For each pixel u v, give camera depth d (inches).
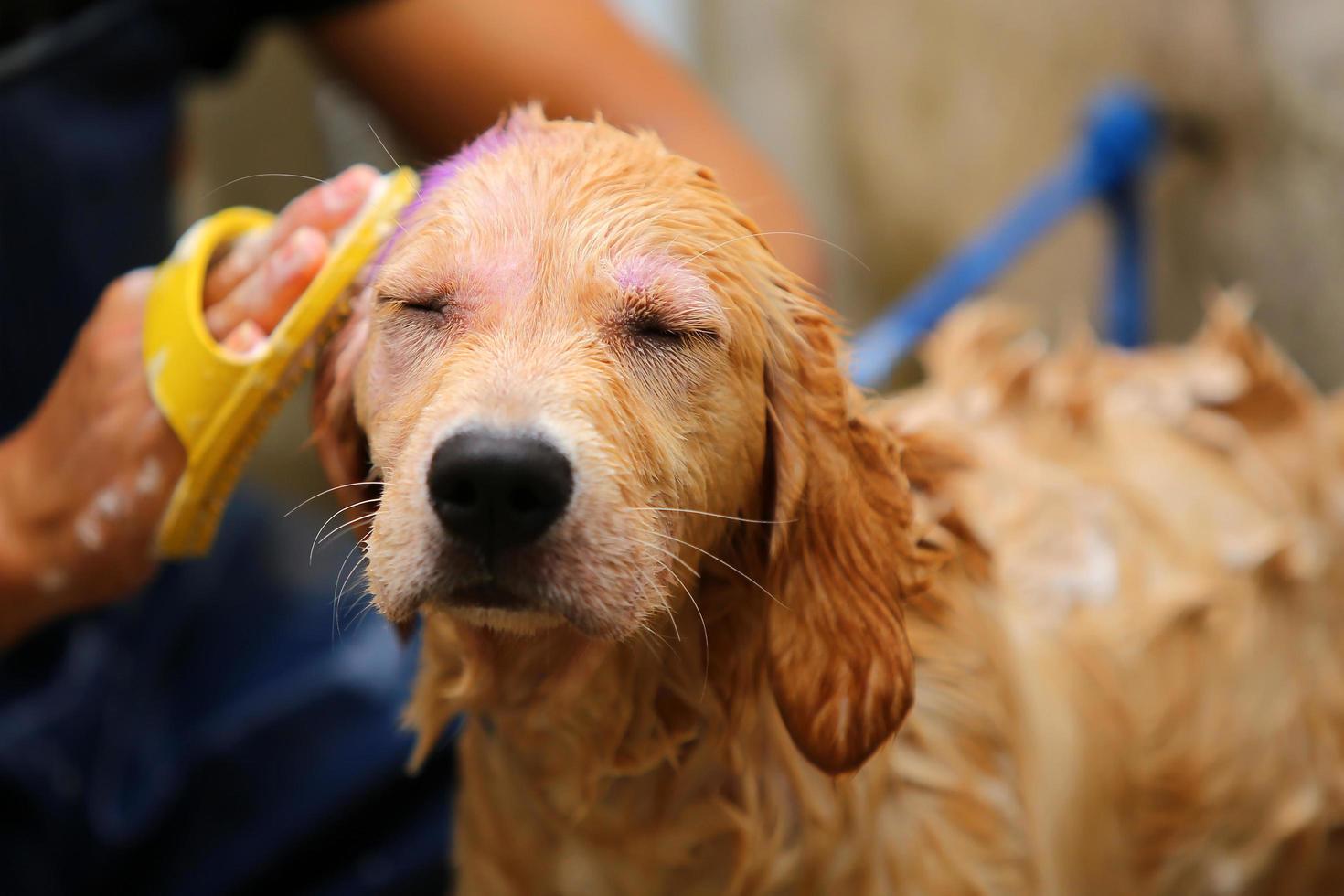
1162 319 116.1
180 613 70.8
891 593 39.3
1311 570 59.7
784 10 150.3
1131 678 53.9
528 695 40.7
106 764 66.6
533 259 34.3
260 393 41.6
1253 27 101.7
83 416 45.8
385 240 40.5
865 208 148.7
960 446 49.6
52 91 62.2
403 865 69.2
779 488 38.3
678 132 66.1
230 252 44.6
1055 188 93.7
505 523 31.9
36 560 48.5
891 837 43.4
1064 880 49.9
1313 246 101.5
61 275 64.2
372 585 33.7
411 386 34.8
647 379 34.5
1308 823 58.2
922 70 137.0
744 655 41.0
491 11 66.5
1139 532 57.1
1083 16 116.6
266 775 68.3
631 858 43.4
